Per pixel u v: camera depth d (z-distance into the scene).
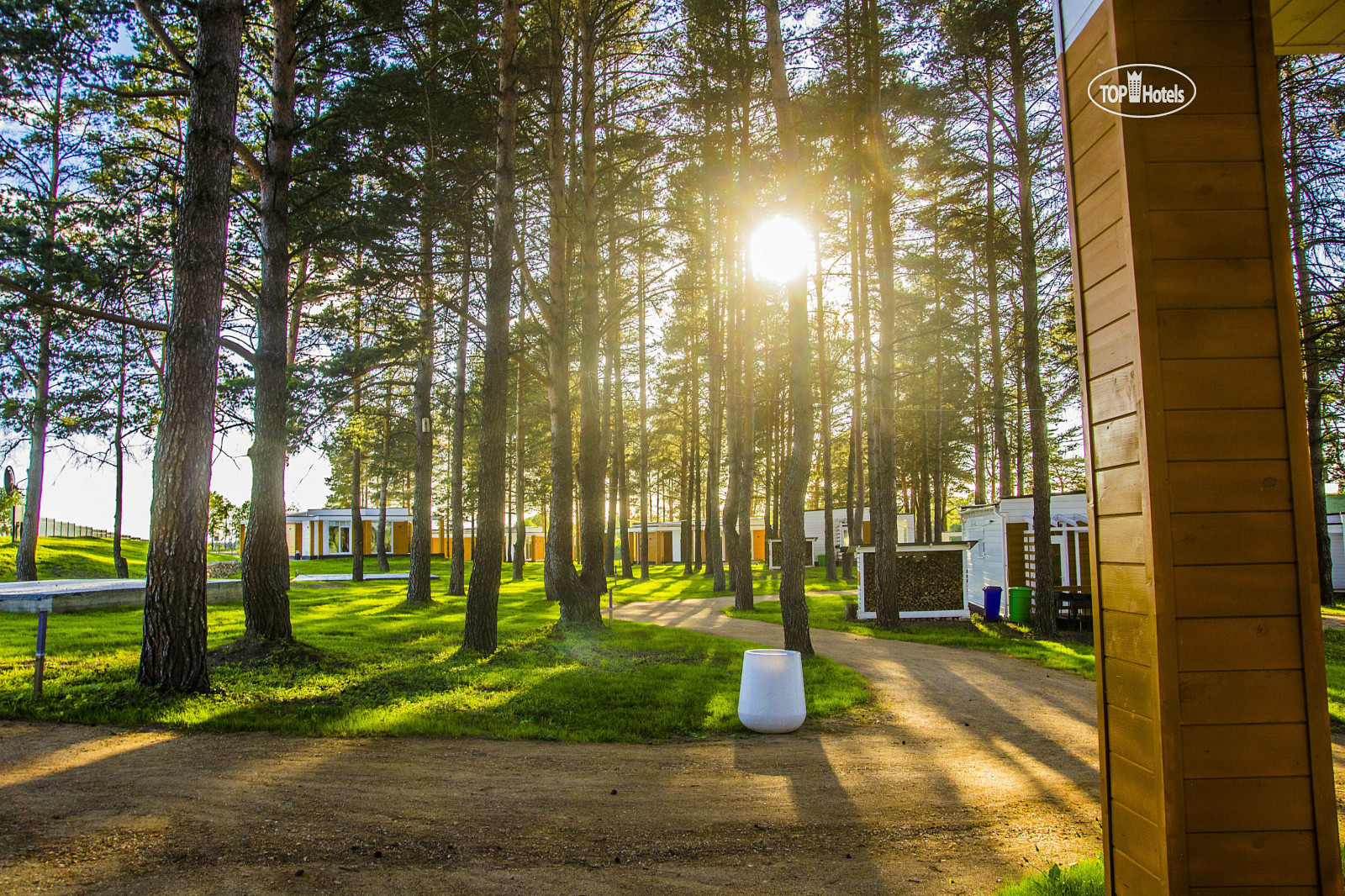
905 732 7.99
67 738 6.91
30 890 4.01
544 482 44.69
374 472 36.47
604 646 13.70
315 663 10.55
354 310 20.14
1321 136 13.55
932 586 20.20
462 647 12.55
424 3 14.11
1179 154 2.84
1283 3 3.41
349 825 5.02
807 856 4.73
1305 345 14.03
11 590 18.47
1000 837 5.06
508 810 5.39
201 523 8.77
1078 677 11.63
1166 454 2.73
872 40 17.12
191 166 8.95
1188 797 2.65
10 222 12.84
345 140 13.84
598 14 15.84
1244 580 2.71
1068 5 3.31
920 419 37.47
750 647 14.25
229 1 9.21
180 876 4.23
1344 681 11.19
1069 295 19.39
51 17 11.20
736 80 18.69
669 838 4.97
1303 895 2.63
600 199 17.23
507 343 12.86
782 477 43.50
